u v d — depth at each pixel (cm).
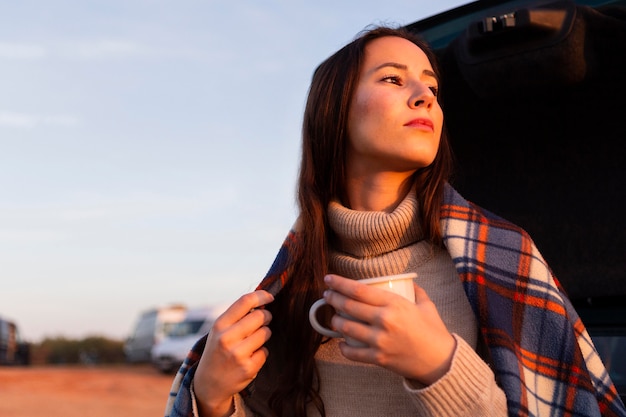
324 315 185
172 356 2095
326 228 193
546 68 235
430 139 178
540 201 275
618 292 260
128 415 1187
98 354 3747
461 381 147
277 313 193
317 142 193
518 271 170
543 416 161
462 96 270
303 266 189
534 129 268
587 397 161
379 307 148
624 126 254
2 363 2797
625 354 233
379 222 179
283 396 185
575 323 175
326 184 194
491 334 162
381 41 192
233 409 179
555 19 227
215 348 170
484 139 279
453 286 178
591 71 237
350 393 180
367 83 185
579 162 265
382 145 177
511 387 155
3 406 1283
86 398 1459
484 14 253
